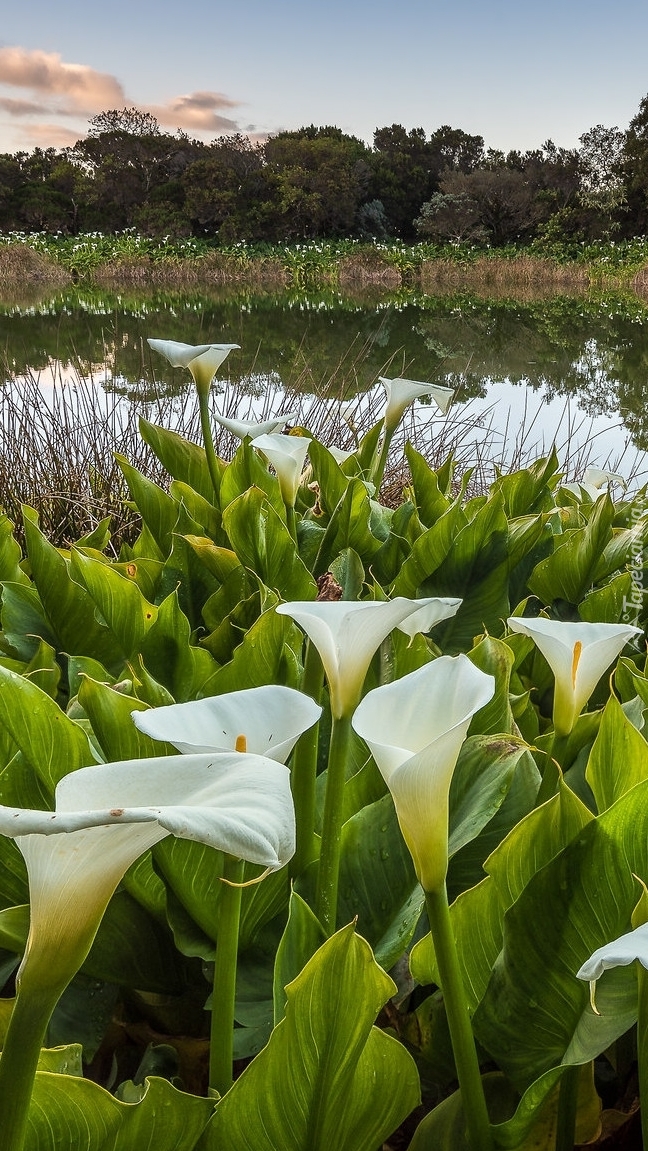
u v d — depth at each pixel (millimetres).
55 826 516
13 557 2533
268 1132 960
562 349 17766
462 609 2412
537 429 9320
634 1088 1270
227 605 2406
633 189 58031
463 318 25578
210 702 880
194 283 44875
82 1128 888
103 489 4988
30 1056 614
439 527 2395
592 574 2629
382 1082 980
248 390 7879
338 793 1184
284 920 1397
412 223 78312
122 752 1352
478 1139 1012
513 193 64875
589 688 1254
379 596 2084
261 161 73438
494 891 1156
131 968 1369
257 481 3107
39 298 30453
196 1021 1427
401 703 945
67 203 72062
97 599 2141
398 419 3311
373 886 1360
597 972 655
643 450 8227
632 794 1028
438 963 953
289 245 64250
